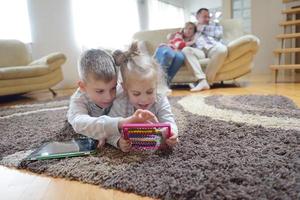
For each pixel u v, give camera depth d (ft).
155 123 2.93
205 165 2.43
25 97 10.36
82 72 3.07
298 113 4.45
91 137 3.27
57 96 9.81
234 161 2.48
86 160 2.80
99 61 2.99
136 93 2.99
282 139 3.05
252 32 13.74
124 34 14.98
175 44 10.21
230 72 9.66
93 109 3.39
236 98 6.31
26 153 3.21
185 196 2.01
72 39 13.47
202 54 9.97
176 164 2.53
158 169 2.45
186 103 6.01
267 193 1.92
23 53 11.44
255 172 2.24
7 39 11.43
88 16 13.76
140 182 2.26
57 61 10.57
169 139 2.91
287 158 2.50
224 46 9.46
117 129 2.91
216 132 3.48
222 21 11.25
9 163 2.95
